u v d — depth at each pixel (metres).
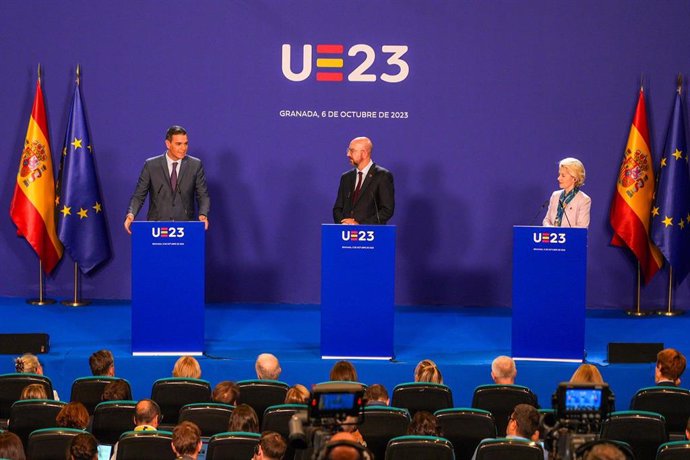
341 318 16.38
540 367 16.19
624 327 18.84
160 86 19.91
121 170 20.06
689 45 19.59
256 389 13.32
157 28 19.81
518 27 19.69
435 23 19.72
